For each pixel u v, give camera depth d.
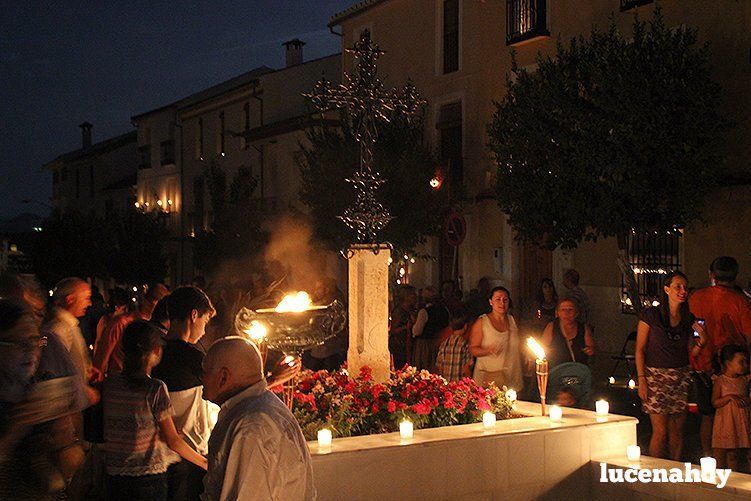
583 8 19.89
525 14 21.41
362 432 7.68
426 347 12.80
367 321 8.38
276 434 4.15
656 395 8.43
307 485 4.36
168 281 47.59
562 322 9.75
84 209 61.56
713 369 8.80
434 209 23.03
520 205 17.48
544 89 17.09
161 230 45.41
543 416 8.31
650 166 15.59
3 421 3.93
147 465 5.63
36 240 52.59
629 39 18.66
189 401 5.95
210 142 42.81
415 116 24.89
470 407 8.23
